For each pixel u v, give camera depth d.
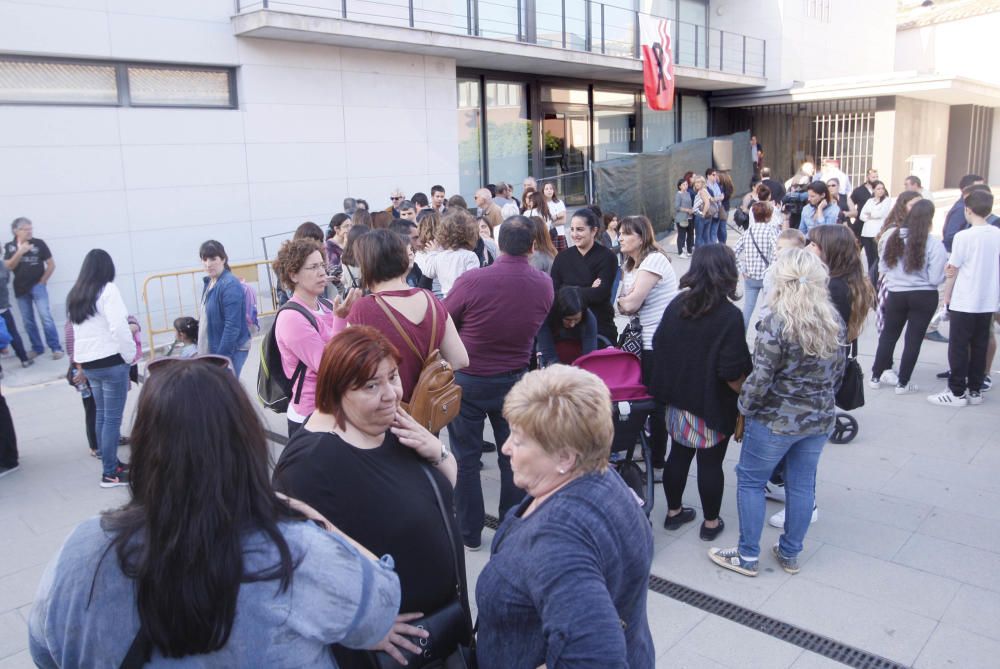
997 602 3.54
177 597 1.33
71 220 8.93
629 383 4.00
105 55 9.02
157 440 1.38
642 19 15.85
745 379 3.70
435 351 3.18
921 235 6.07
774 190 11.90
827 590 3.68
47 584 1.41
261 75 10.48
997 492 4.64
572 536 1.67
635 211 15.44
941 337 8.12
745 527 3.77
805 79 22.34
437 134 12.95
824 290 3.40
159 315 9.77
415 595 2.03
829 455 5.26
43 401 7.17
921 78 19.12
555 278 5.19
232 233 10.42
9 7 8.27
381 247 3.18
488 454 5.53
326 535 1.51
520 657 1.75
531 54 13.16
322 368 2.01
